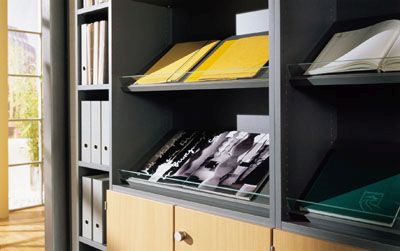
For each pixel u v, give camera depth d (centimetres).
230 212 130
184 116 190
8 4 408
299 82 119
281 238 116
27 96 429
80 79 192
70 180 221
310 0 130
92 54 185
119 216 165
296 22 124
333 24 140
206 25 183
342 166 128
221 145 161
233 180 138
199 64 157
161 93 189
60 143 220
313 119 131
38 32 436
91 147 187
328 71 114
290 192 122
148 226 153
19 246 320
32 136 434
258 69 132
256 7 165
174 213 144
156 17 188
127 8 176
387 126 131
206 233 134
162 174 159
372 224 104
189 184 147
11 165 419
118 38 173
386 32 116
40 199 446
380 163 123
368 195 113
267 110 162
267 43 148
